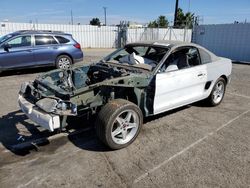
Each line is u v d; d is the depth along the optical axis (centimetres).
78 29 2273
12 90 707
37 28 2091
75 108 347
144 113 434
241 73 1085
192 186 296
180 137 423
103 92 385
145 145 392
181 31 2527
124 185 296
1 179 303
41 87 404
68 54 1020
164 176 314
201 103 596
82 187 291
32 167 329
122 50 556
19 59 912
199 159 354
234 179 311
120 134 384
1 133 429
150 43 520
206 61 539
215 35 1844
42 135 422
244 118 517
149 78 424
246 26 1638
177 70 468
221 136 430
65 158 352
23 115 509
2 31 1953
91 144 394
